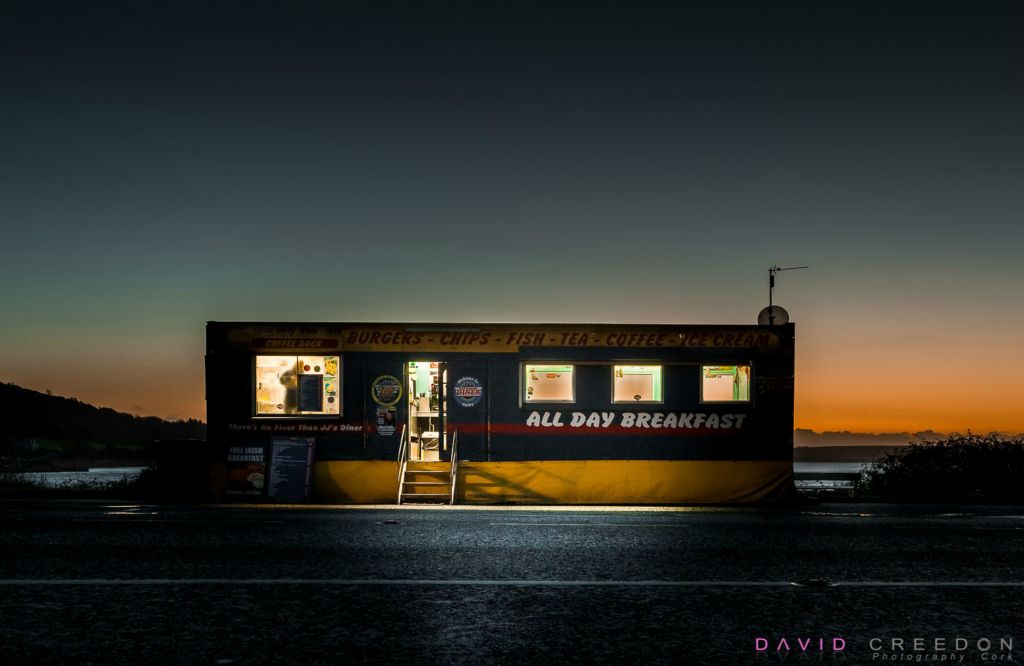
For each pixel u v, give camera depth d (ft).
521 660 18.20
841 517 47.47
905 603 23.77
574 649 19.04
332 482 58.59
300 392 59.52
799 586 25.94
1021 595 24.91
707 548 33.55
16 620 21.45
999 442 70.33
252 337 59.67
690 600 23.93
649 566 29.25
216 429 59.06
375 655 18.51
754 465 59.62
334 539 35.76
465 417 59.57
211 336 59.62
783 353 60.49
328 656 18.43
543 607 22.97
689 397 60.08
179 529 39.32
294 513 48.16
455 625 21.07
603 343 60.18
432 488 59.00
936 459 70.13
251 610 22.52
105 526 40.50
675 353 60.29
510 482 59.00
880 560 30.96
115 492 61.98
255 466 58.65
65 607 22.85
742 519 45.60
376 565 29.22
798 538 36.96
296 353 59.62
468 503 58.23
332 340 59.72
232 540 35.47
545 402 59.77
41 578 26.84
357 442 59.11
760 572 28.25
